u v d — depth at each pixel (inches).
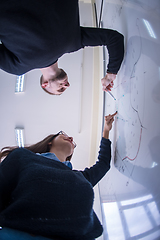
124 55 34.3
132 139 28.7
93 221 19.8
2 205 17.9
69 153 37.6
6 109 80.8
